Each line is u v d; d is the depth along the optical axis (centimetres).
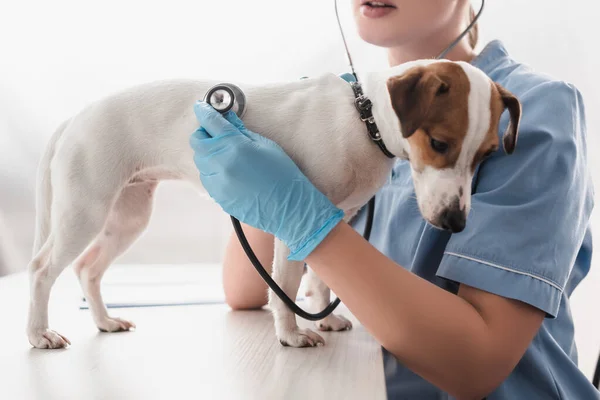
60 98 212
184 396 71
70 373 82
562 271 106
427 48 141
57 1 208
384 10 130
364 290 97
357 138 110
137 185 134
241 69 211
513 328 102
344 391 75
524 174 109
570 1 201
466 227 109
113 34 210
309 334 103
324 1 207
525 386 117
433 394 121
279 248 108
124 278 193
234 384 77
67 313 134
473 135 101
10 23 208
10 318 124
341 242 98
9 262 217
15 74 211
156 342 102
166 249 235
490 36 207
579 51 202
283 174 100
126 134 120
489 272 104
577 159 113
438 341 97
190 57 211
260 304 138
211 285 179
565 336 130
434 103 101
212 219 234
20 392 72
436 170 103
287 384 77
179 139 117
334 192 112
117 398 70
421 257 126
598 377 144
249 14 209
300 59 210
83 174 116
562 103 116
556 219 107
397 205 135
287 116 112
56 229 116
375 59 207
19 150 214
